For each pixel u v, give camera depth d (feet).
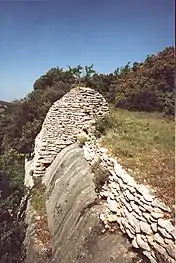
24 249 32.81
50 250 29.35
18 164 69.26
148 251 17.65
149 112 67.00
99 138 35.55
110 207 23.25
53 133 46.03
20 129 88.48
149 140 32.48
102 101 45.65
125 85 92.07
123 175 23.13
